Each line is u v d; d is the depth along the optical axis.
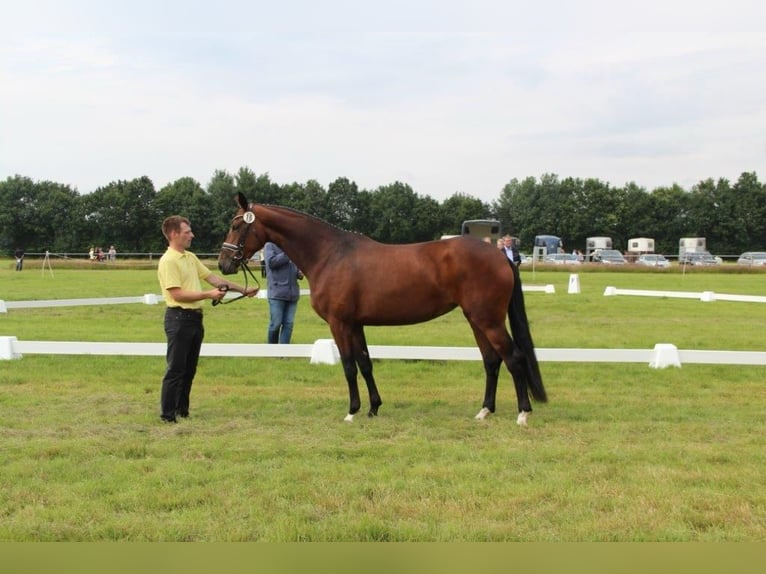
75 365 9.09
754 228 69.38
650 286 27.58
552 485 4.61
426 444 5.58
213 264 40.59
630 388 7.88
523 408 6.28
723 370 8.89
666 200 72.00
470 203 69.38
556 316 15.82
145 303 18.27
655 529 3.95
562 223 72.56
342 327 6.48
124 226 62.06
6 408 6.82
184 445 5.58
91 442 5.60
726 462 5.16
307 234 6.62
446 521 4.07
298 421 6.40
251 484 4.64
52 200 63.31
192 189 64.00
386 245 6.56
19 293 21.73
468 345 11.20
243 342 11.38
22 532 3.91
